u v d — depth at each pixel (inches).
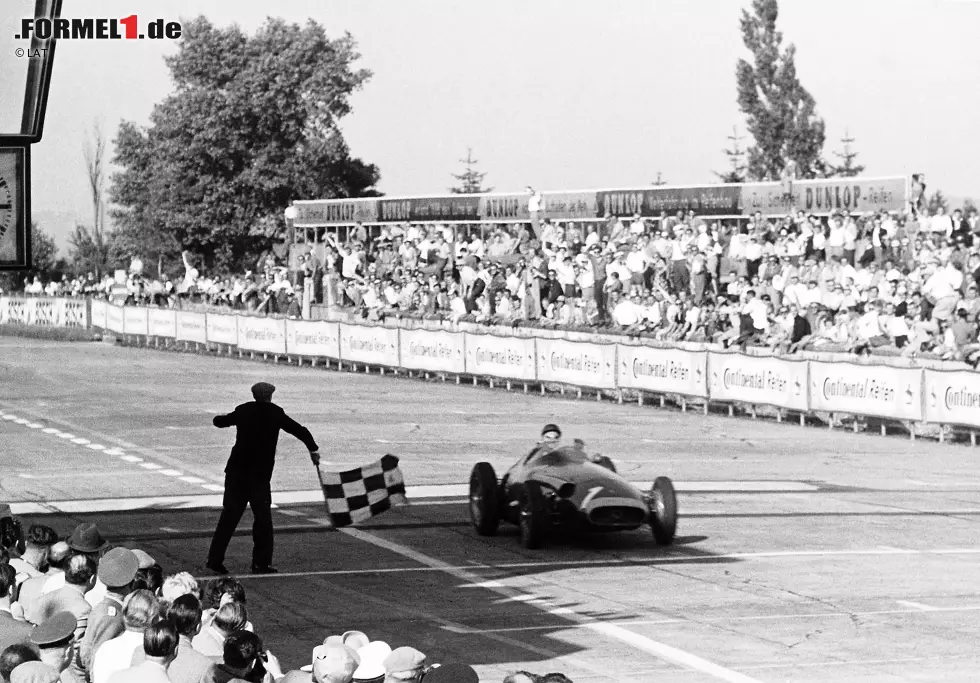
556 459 871.7
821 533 882.1
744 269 2032.5
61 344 2805.1
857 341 1539.1
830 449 1312.7
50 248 4475.9
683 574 753.6
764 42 3902.6
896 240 1920.5
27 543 520.7
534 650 583.8
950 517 944.3
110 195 4306.1
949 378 1334.9
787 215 2137.1
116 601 420.8
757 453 1279.5
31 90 596.1
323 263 2684.5
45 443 1323.8
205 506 981.8
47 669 313.1
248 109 3553.2
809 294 1784.0
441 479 1112.2
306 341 2268.7
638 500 818.8
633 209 2327.8
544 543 852.6
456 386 1939.0
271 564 784.9
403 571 763.4
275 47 3602.4
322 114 3673.7
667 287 2047.2
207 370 2165.4
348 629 622.8
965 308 1457.9
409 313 2239.2
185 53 3582.7
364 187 3769.7
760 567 773.3
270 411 772.0
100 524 908.6
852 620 642.2
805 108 3895.2
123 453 1255.5
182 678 359.6
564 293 2076.8
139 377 2037.4
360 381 1998.0
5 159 594.9
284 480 1119.0
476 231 2635.3
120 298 3068.4
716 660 567.8
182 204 3614.7
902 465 1206.3
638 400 1726.1
